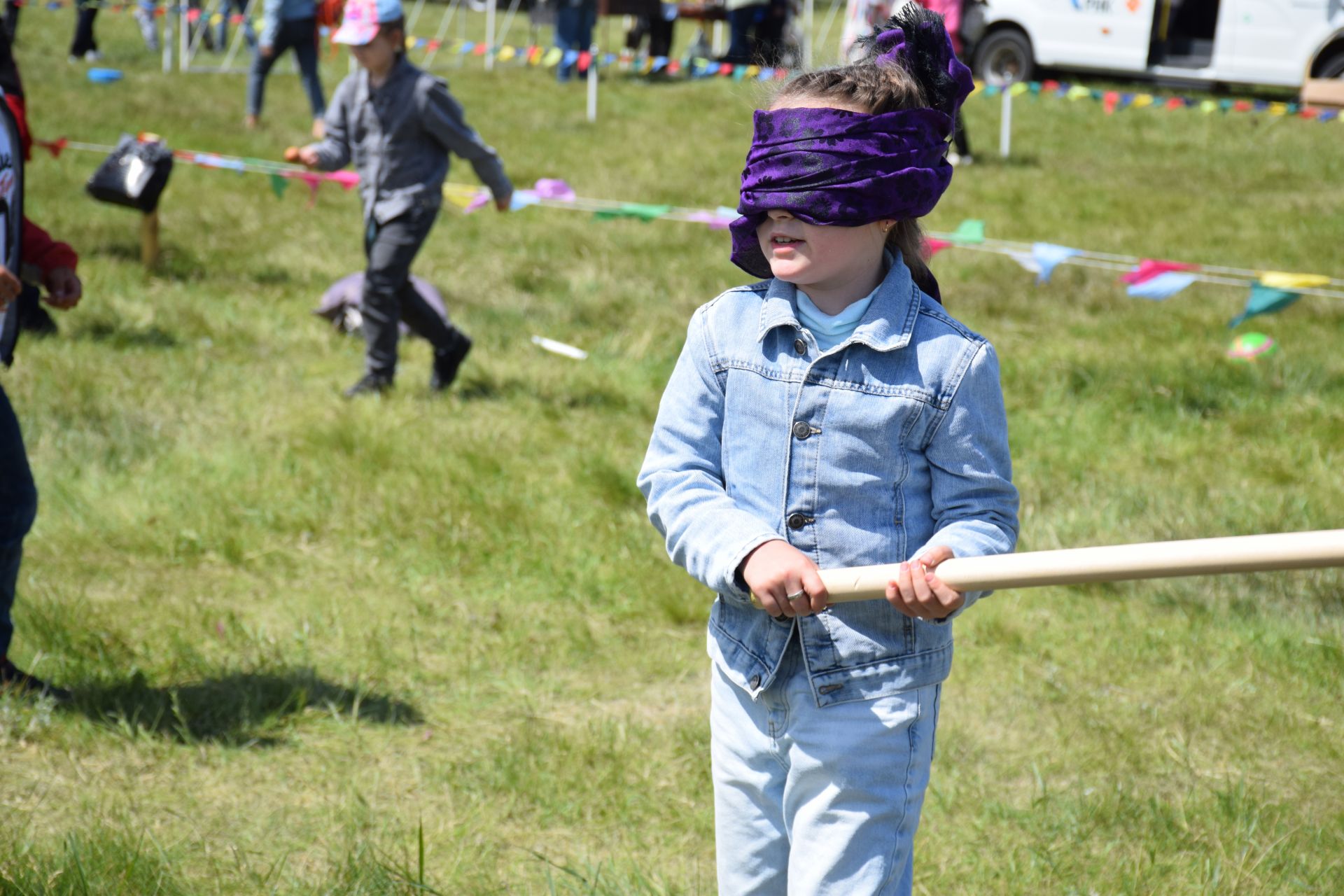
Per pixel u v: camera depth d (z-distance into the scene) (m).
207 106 15.34
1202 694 4.11
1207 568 1.77
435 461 5.63
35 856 3.03
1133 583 4.86
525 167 12.85
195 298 7.97
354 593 4.63
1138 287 5.89
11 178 3.45
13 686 3.73
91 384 6.29
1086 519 5.33
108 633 4.16
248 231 9.74
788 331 2.25
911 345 2.18
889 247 2.31
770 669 2.25
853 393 2.18
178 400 6.25
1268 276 5.74
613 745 3.68
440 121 6.12
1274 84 18.66
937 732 3.86
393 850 3.23
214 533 4.96
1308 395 7.04
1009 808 3.47
